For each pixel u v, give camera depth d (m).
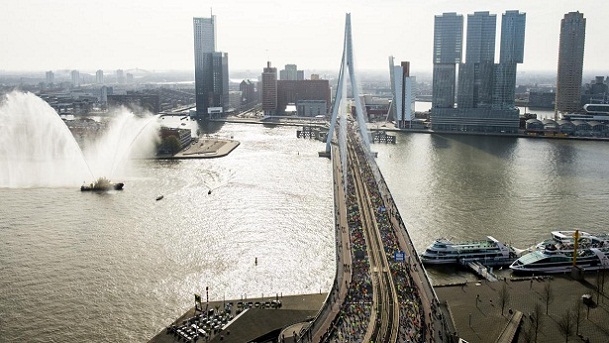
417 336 163.38
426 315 178.12
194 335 172.75
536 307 180.62
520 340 172.62
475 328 178.12
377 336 163.00
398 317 174.88
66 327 184.88
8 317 190.62
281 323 177.12
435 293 192.62
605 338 173.88
